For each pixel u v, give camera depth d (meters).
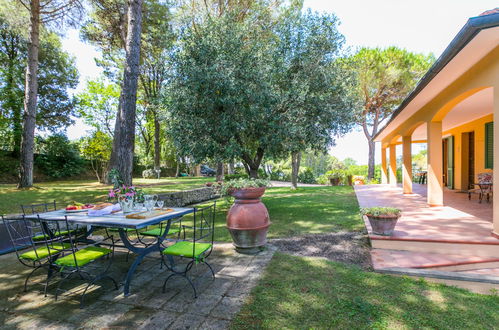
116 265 3.74
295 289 2.85
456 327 2.17
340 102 7.06
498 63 3.85
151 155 26.75
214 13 11.59
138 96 19.16
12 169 15.86
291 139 6.70
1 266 3.76
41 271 3.58
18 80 15.43
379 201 8.51
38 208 6.88
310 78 6.89
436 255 3.90
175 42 7.01
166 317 2.38
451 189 11.16
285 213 7.20
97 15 11.95
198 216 7.32
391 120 8.67
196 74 5.93
